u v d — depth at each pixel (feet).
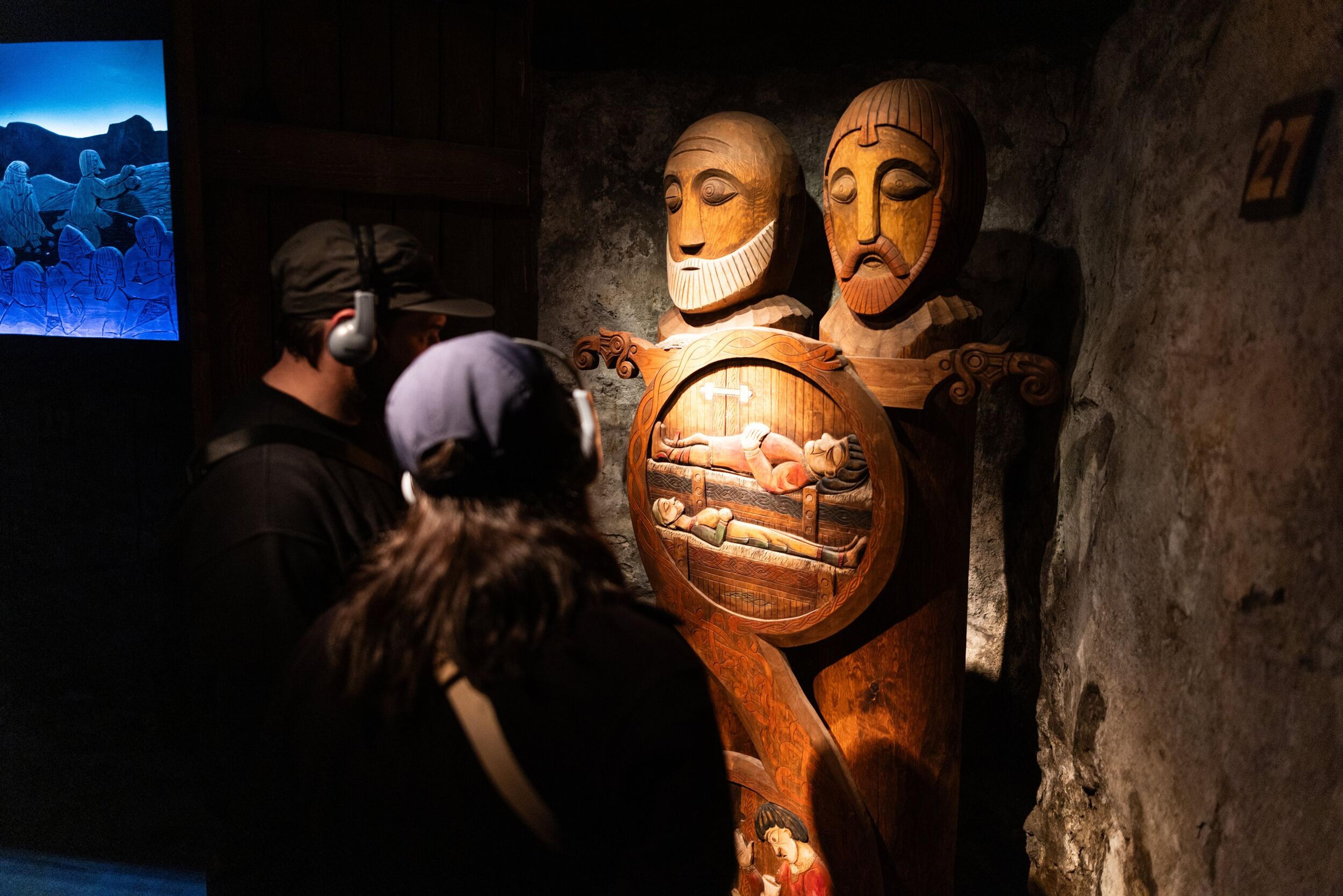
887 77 7.11
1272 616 3.51
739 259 6.01
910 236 5.48
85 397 9.31
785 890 6.20
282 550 3.73
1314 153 3.52
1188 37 5.06
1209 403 4.22
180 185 6.61
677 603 6.44
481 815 2.51
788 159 6.04
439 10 7.04
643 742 2.50
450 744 2.52
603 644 2.60
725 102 7.53
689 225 6.12
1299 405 3.44
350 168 6.81
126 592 9.53
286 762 2.87
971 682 7.48
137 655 9.55
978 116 6.93
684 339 6.17
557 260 8.00
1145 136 5.47
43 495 9.48
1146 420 4.96
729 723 6.53
